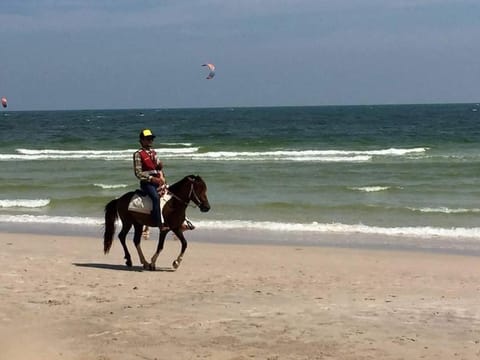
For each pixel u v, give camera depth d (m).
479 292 11.77
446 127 83.56
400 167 34.31
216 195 25.86
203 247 16.86
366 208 22.94
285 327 9.29
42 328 9.27
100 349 8.38
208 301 10.86
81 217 22.02
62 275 12.89
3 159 40.69
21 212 23.14
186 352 8.24
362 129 81.31
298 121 114.44
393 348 8.38
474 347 8.43
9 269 13.45
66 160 39.75
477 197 25.36
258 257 15.49
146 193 13.52
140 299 10.96
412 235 18.77
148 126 97.94
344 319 9.73
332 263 14.83
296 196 25.64
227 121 119.12
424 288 12.13
